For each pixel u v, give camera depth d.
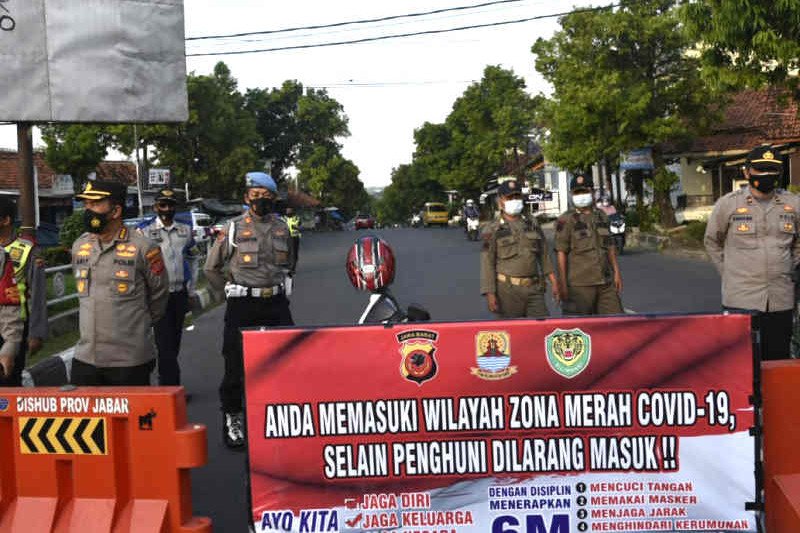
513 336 3.59
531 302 7.07
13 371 5.45
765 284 5.69
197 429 3.69
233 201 50.16
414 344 3.60
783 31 15.18
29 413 3.75
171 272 7.58
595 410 3.61
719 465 3.62
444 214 66.94
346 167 81.50
